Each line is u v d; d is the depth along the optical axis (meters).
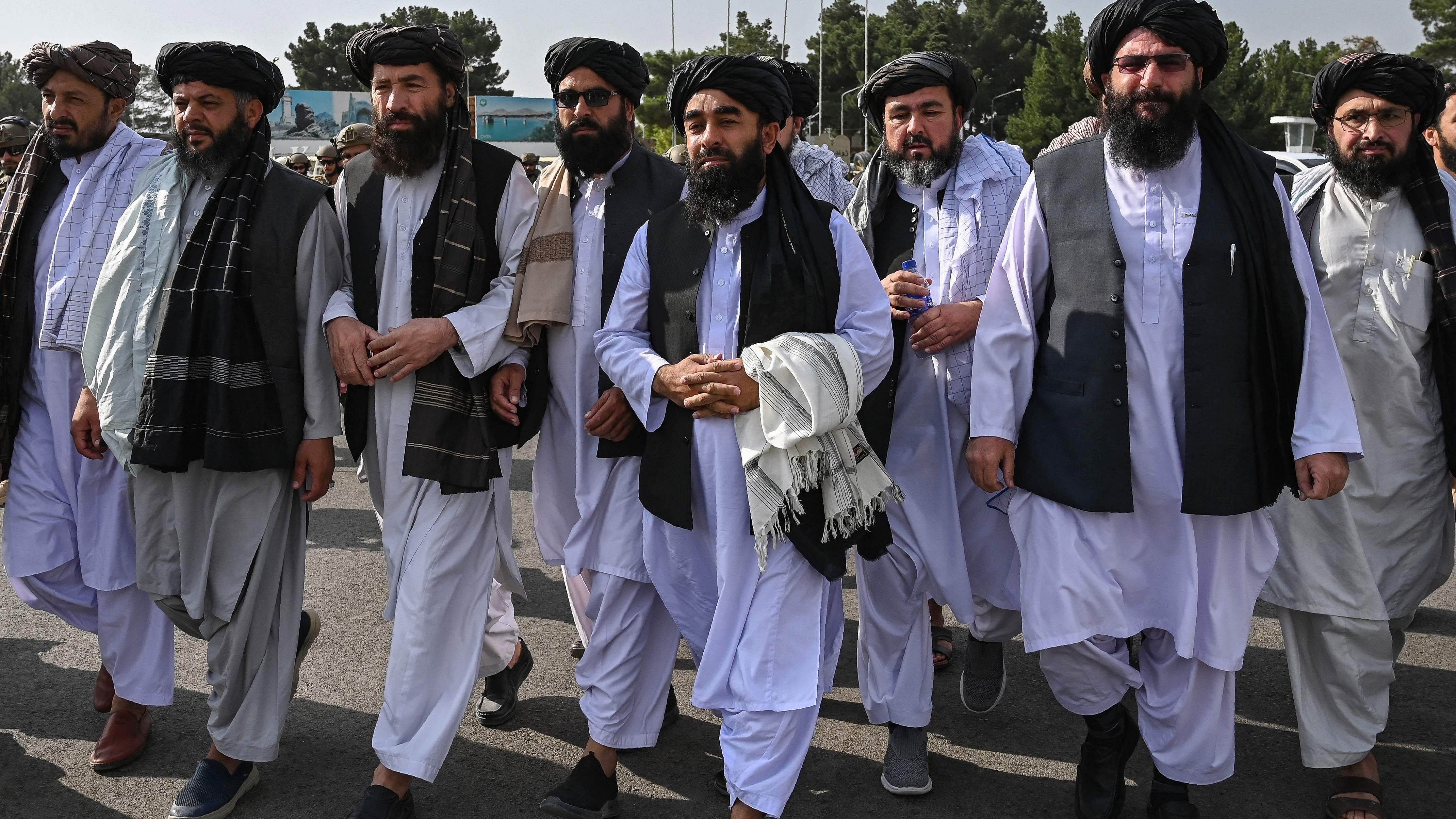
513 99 44.00
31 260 3.29
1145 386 2.72
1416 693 3.71
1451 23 56.69
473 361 2.84
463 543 2.90
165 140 3.35
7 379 3.25
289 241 2.87
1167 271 2.71
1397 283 3.03
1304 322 2.67
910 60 3.20
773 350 2.50
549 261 3.00
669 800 3.05
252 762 3.03
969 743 3.40
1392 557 3.09
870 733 3.45
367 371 2.82
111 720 3.22
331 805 3.00
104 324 2.94
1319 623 2.97
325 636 4.14
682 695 3.71
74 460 3.22
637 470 2.93
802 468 2.52
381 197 2.97
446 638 2.88
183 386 2.79
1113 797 2.90
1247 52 49.06
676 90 2.63
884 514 2.86
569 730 3.44
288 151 49.53
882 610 3.09
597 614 3.09
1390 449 3.06
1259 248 2.66
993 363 2.85
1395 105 2.94
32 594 3.31
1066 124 51.31
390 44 2.80
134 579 3.15
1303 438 2.65
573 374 3.12
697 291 2.71
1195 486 2.66
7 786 3.09
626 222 3.09
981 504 3.32
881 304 2.70
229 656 2.92
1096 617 2.75
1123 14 2.68
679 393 2.63
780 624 2.59
